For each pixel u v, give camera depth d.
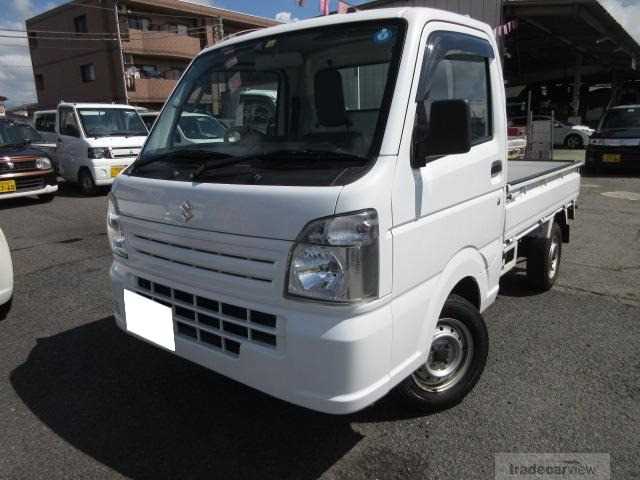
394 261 2.29
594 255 6.23
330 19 2.83
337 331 2.13
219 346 2.52
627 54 24.94
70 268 6.03
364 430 2.88
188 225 2.52
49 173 10.57
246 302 2.35
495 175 3.25
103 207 10.16
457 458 2.64
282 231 2.18
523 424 2.90
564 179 5.11
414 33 2.51
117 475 2.56
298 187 2.19
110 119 12.21
